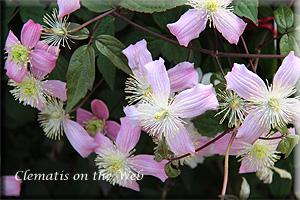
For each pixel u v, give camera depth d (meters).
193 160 0.47
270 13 0.45
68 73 0.42
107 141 0.44
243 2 0.42
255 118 0.41
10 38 0.43
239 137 0.41
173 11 0.45
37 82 0.44
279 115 0.41
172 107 0.41
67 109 0.41
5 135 0.54
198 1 0.41
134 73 0.42
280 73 0.41
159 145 0.42
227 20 0.41
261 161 0.44
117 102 0.48
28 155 0.55
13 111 0.50
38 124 0.54
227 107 0.41
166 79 0.41
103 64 0.44
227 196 0.41
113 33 0.44
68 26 0.42
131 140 0.44
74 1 0.41
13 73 0.43
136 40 0.46
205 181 0.55
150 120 0.41
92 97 0.49
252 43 0.47
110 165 0.44
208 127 0.44
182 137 0.41
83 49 0.42
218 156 0.48
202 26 0.41
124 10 0.46
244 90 0.40
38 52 0.42
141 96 0.42
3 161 0.54
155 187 0.56
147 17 0.46
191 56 0.45
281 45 0.43
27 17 0.45
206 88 0.41
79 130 0.45
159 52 0.45
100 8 0.43
